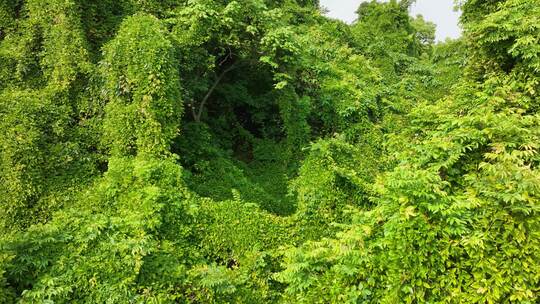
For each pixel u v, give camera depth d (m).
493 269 4.50
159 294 5.89
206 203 7.96
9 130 7.41
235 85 13.27
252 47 11.26
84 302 5.50
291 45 10.94
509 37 7.78
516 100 6.85
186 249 7.18
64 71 8.58
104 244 5.98
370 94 14.38
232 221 7.95
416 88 19.67
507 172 4.84
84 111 8.76
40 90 8.61
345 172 9.67
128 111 8.15
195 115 11.49
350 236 5.42
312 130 12.97
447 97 8.63
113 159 8.00
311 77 13.43
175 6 11.30
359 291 5.06
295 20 19.50
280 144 12.66
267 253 7.75
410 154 6.62
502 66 8.15
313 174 9.82
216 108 13.53
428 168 5.84
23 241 5.58
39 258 5.58
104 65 8.50
